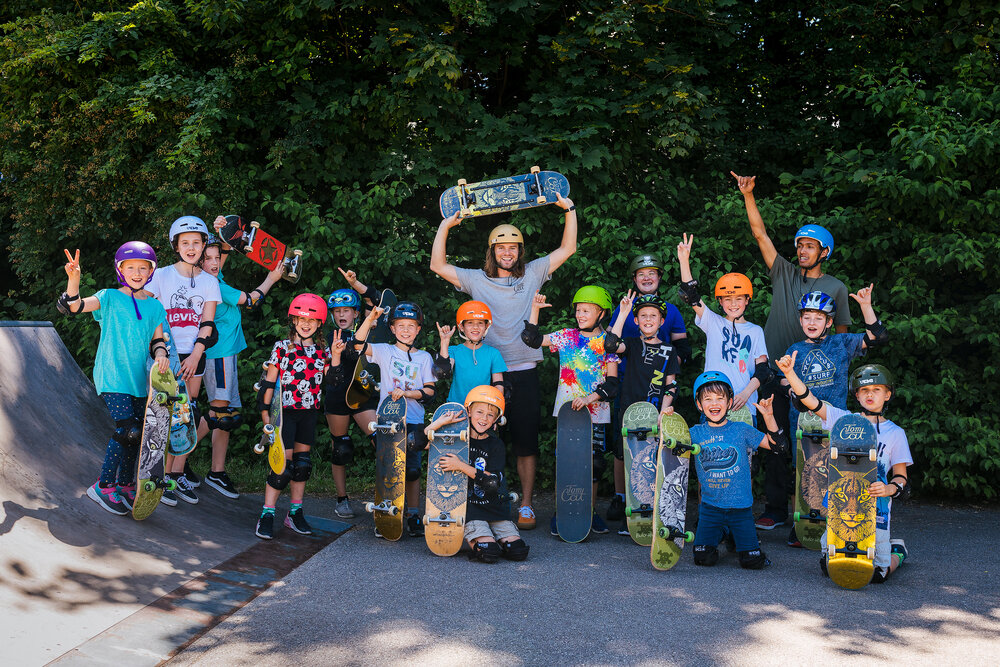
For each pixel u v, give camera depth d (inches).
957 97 257.6
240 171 280.7
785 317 217.8
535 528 212.7
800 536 188.5
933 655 122.3
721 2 281.4
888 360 255.1
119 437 165.0
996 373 254.4
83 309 162.7
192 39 287.6
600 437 209.3
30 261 299.9
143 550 155.6
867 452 156.8
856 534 156.9
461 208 221.1
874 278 267.4
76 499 161.5
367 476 269.0
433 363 206.4
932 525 221.1
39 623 116.5
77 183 287.1
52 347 208.2
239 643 124.0
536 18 286.7
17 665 104.4
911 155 244.8
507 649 123.0
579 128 272.4
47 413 184.2
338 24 294.4
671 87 275.3
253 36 285.6
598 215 269.1
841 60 300.0
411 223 280.8
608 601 147.4
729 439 176.1
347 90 290.4
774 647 125.0
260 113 286.0
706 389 177.3
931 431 241.6
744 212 261.6
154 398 163.2
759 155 303.7
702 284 263.0
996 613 142.7
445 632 129.9
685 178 302.7
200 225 204.2
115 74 285.1
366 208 270.7
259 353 273.0
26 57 275.7
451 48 260.5
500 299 212.4
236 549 171.9
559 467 196.9
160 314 174.9
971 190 260.5
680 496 173.2
